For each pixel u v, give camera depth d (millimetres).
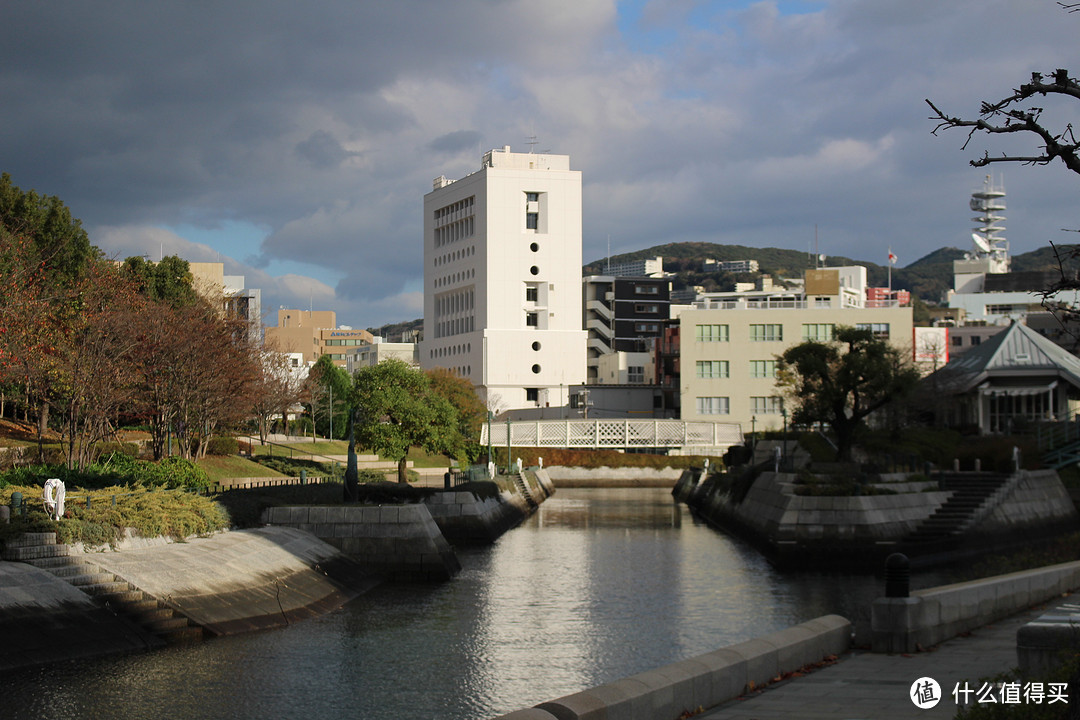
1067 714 12922
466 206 183750
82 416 54719
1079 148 12289
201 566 33625
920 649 21344
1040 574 26359
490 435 111562
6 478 38844
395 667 28516
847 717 15711
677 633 34062
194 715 23156
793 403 113125
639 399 149500
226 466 70250
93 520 32719
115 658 26969
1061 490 62688
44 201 70938
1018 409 78500
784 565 51562
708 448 136125
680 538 66312
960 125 12578
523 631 34094
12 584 27062
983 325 185250
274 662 28359
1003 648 21203
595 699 14180
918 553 51969
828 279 131625
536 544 62375
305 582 37875
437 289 194125
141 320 58156
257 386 75875
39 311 50281
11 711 22453
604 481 131500
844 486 53688
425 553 44938
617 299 191125
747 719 15719
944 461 66062
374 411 72625
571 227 179125
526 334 175625
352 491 50250
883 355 61344
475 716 23969
